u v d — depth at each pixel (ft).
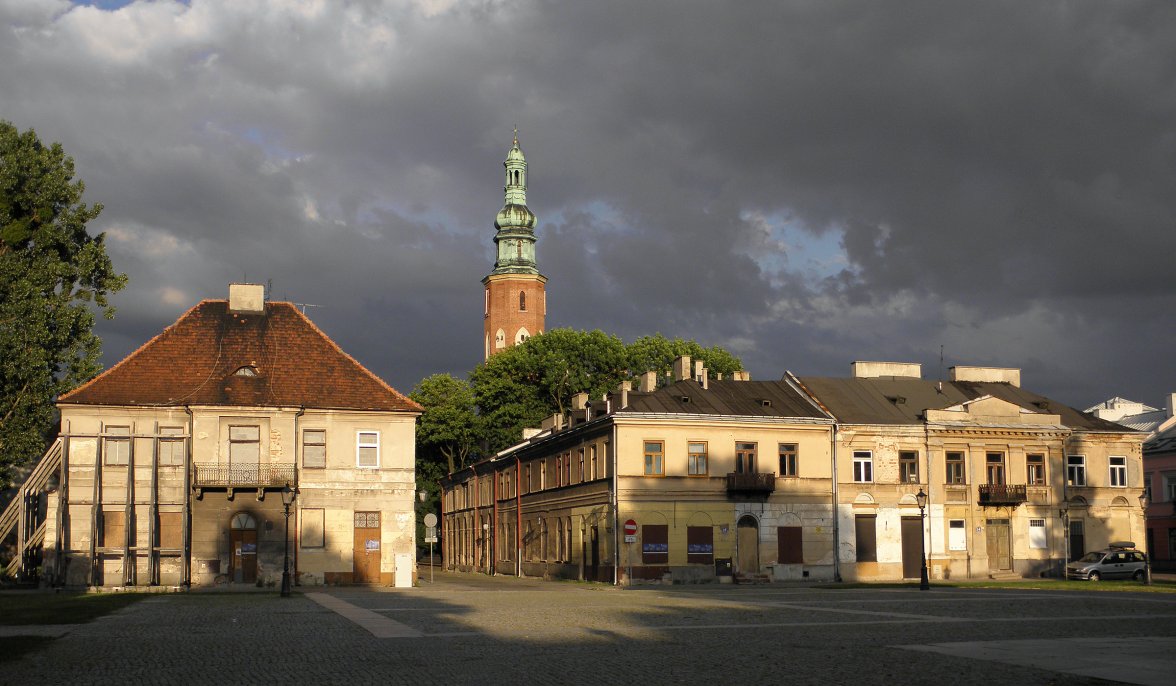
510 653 64.85
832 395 225.35
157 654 66.23
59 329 173.27
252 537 172.65
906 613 98.73
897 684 51.31
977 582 188.96
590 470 211.82
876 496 212.64
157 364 177.27
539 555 240.53
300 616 98.68
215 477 171.53
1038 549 222.28
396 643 71.67
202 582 169.48
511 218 484.74
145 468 169.99
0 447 165.48
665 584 193.57
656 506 197.98
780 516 205.26
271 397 176.04
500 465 274.77
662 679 53.42
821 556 206.80
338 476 177.47
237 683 53.36
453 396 328.70
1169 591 142.31
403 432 181.06
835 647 67.67
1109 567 201.26
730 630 80.23
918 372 245.04
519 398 324.80
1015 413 225.56
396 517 178.91
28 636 78.18
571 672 55.98
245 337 183.83
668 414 200.34
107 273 180.96
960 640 71.97
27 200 174.81
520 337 476.95
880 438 214.90
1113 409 338.75
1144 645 67.82
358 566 176.76
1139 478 231.91
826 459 210.18
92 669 59.16
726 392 219.41
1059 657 61.52
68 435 167.84
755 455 206.18
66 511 167.02
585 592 151.64
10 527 171.01
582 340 323.98
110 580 167.43
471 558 302.04
